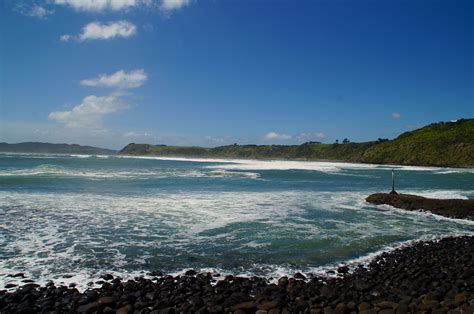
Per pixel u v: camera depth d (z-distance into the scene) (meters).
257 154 168.38
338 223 17.22
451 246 13.73
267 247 12.88
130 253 11.84
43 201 20.52
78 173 39.56
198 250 12.34
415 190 32.75
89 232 14.23
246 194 26.38
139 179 35.94
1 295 8.23
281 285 9.16
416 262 11.40
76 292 8.56
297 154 152.38
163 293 8.52
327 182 39.22
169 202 21.55
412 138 107.06
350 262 11.52
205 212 18.70
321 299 8.26
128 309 7.56
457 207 21.08
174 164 80.19
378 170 67.12
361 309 7.64
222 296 8.37
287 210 20.14
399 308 7.40
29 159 81.38
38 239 13.06
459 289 9.02
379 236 15.03
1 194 22.70
